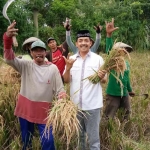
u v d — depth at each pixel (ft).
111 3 41.68
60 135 8.00
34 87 6.79
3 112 8.43
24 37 30.76
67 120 6.08
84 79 6.88
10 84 8.81
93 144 7.19
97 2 42.29
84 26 38.06
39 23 38.99
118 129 8.52
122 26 39.45
